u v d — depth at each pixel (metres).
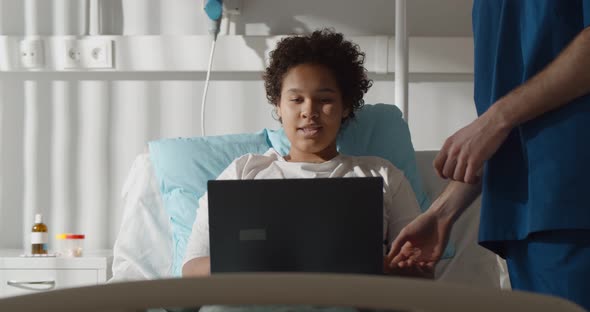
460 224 2.42
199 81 3.12
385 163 2.18
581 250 1.32
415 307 0.44
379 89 3.09
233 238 1.52
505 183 1.40
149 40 3.08
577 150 1.30
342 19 3.11
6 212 3.17
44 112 3.16
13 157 3.17
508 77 1.40
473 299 0.44
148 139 3.14
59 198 3.16
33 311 0.44
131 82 3.14
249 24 3.10
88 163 3.16
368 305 0.44
